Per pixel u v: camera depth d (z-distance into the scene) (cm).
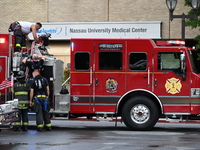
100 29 3844
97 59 2028
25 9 3966
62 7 3916
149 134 1895
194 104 1989
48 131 1995
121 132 1964
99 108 2025
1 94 2006
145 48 2014
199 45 3200
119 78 2019
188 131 2047
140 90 2008
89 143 1627
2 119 1719
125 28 3803
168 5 2594
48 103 2002
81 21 3894
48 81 2064
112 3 3844
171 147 1546
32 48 2094
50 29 3903
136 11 3803
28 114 2227
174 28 3750
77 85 2036
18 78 1989
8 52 2006
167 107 2000
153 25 3759
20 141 1675
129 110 2005
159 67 2006
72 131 2002
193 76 1989
